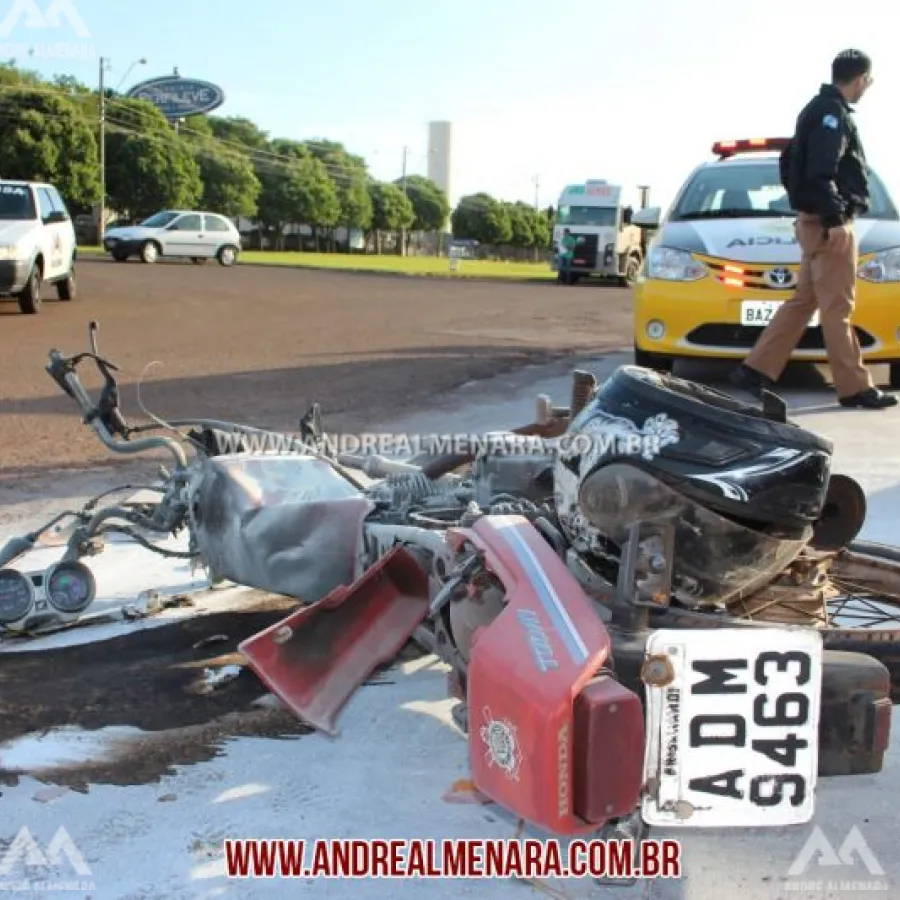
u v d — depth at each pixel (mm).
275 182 73312
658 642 2344
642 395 2777
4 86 53406
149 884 2615
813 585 3125
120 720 3461
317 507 3896
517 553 2650
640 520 2654
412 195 95750
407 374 10531
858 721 2449
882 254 8023
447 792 3021
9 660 3947
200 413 8406
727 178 9289
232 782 3078
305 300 20266
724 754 2391
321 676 3311
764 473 2621
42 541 5305
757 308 8141
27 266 15438
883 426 7254
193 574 4863
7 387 9539
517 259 94500
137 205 61000
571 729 2266
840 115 7105
